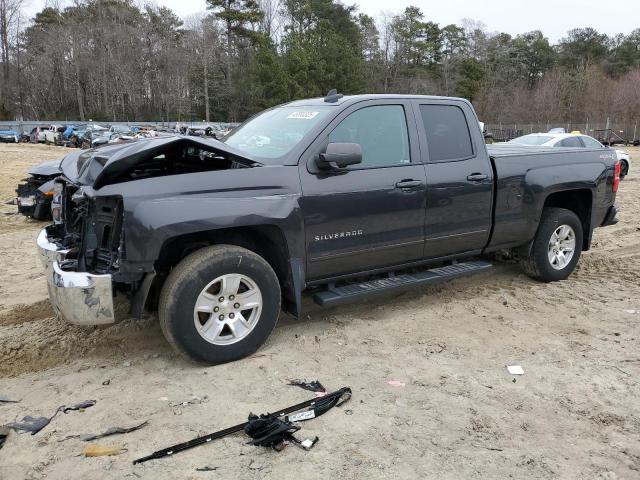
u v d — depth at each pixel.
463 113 5.25
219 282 3.89
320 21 61.84
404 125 4.84
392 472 2.84
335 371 3.93
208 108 73.06
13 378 3.87
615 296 5.66
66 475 2.80
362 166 4.54
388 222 4.64
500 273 6.49
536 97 77.81
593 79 79.06
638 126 57.03
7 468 2.85
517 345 4.44
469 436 3.17
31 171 9.51
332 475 2.81
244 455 2.96
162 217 3.62
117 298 4.58
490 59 94.62
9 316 5.07
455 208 5.04
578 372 3.98
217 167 4.29
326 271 4.44
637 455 3.04
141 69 78.56
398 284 4.77
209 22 76.94
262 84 55.53
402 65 88.44
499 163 5.38
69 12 81.56
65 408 3.42
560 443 3.13
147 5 84.19
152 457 2.93
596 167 6.13
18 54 73.00
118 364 4.05
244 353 4.05
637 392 3.72
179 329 3.75
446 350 4.32
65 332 4.57
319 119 4.45
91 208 3.95
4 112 69.06
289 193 4.12
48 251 4.05
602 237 8.77
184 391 3.63
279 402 3.50
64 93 78.38
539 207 5.65
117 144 4.37
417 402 3.53
